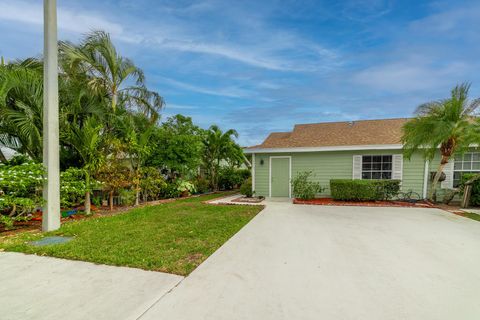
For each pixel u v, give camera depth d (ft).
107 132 27.48
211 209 26.03
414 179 33.06
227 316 7.22
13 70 20.25
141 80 31.12
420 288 8.97
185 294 8.40
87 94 25.11
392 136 35.40
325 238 15.28
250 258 11.80
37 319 7.01
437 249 13.24
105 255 11.76
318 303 7.95
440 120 27.22
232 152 52.80
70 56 24.80
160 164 35.70
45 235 15.61
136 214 22.94
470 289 8.92
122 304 7.77
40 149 21.43
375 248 13.41
